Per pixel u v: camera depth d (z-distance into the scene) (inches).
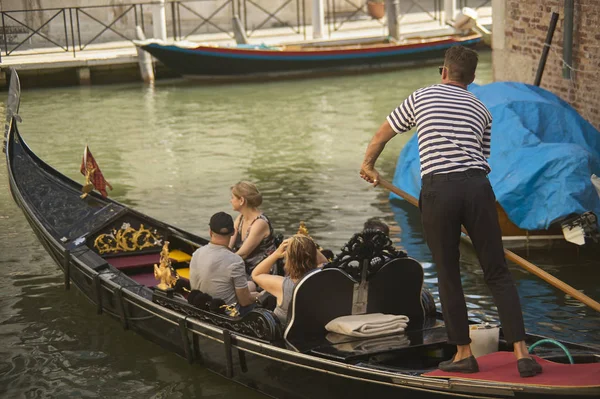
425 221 302.7
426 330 364.8
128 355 437.1
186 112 1082.1
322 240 590.9
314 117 1034.1
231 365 387.5
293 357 349.7
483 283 514.3
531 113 606.5
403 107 310.5
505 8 746.2
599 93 637.9
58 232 527.8
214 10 1581.0
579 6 645.3
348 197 692.7
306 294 356.8
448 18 1544.0
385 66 1387.8
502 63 762.8
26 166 599.8
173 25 1427.2
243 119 1032.2
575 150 557.0
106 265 485.7
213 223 409.7
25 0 1467.8
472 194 295.1
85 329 469.1
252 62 1301.7
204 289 410.3
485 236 298.5
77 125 1013.2
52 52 1359.5
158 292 429.7
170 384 404.8
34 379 416.2
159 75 1349.7
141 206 682.2
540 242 570.3
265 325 365.1
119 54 1326.3
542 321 456.1
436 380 304.7
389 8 1406.3
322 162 811.4
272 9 1620.3
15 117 628.4
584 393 273.4
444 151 297.3
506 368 308.0
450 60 311.9
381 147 319.9
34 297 514.3
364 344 350.0
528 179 552.4
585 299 320.2
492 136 596.4
